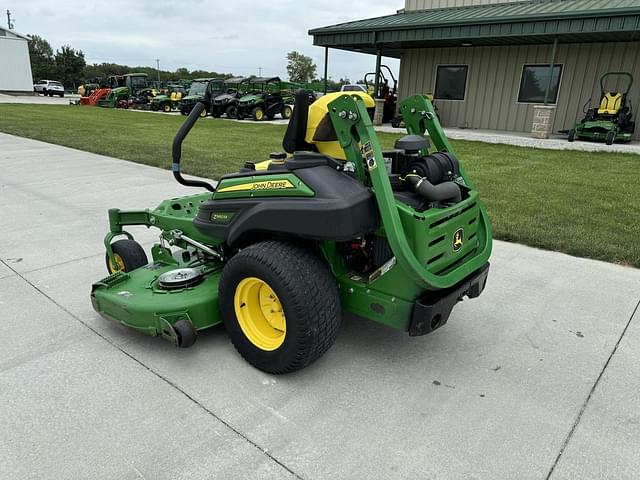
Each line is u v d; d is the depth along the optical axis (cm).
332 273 271
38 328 321
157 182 772
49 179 794
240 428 232
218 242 313
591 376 278
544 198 688
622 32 1231
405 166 279
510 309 359
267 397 255
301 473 206
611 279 413
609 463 214
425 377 274
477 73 1734
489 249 296
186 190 718
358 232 240
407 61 1889
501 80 1694
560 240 496
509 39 1495
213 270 324
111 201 653
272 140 1410
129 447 219
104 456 214
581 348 307
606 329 331
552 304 367
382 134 1482
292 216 246
